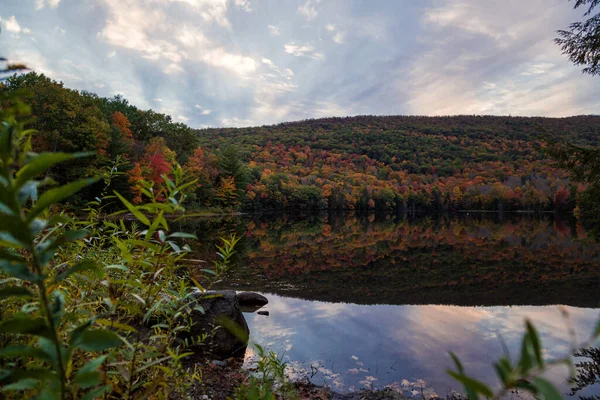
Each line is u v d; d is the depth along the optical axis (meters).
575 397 4.15
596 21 6.46
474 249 22.55
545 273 14.28
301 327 7.03
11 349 0.54
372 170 122.38
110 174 2.52
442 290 11.17
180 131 63.34
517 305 9.43
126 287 1.50
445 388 4.72
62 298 0.59
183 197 1.09
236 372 4.15
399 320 7.74
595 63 6.59
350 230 39.97
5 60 0.61
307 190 89.25
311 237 30.23
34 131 0.52
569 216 81.19
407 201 103.56
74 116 30.64
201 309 1.80
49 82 30.80
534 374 0.27
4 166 0.48
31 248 0.52
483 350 6.04
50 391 0.57
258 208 81.12
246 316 7.72
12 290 0.53
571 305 9.47
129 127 58.12
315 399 4.21
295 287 10.97
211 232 27.22
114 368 1.27
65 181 26.84
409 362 5.50
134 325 2.19
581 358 5.38
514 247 23.56
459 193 103.38
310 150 136.88
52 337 0.55
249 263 14.88
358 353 5.77
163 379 1.14
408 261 17.31
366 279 12.70
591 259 17.92
